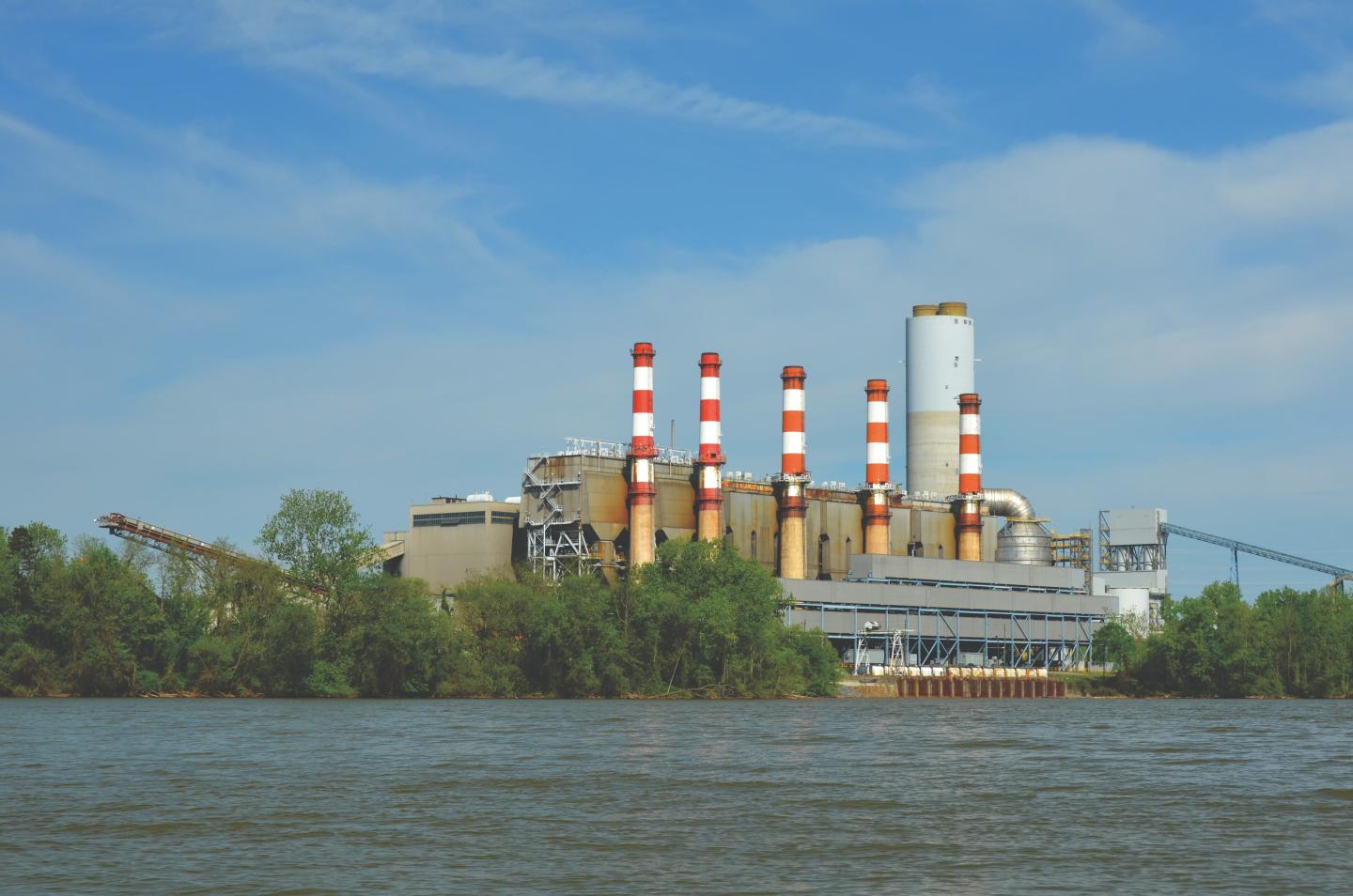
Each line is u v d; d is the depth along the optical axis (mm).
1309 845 51500
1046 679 196375
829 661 170250
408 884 44469
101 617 144000
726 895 43094
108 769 73375
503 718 113062
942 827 55031
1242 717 133125
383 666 148625
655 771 73625
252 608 150750
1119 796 64562
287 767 74562
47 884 44438
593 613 151750
